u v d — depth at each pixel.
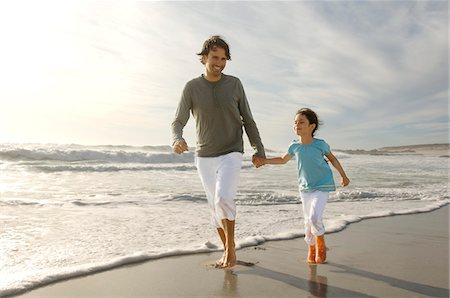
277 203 6.97
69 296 2.64
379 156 34.78
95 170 14.30
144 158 19.64
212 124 3.45
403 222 5.45
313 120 3.77
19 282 2.78
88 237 4.26
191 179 11.57
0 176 11.81
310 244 3.56
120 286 2.84
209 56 3.37
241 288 2.84
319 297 2.68
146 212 5.84
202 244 4.02
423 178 12.73
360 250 3.94
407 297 2.69
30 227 4.72
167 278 3.02
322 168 3.69
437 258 3.67
